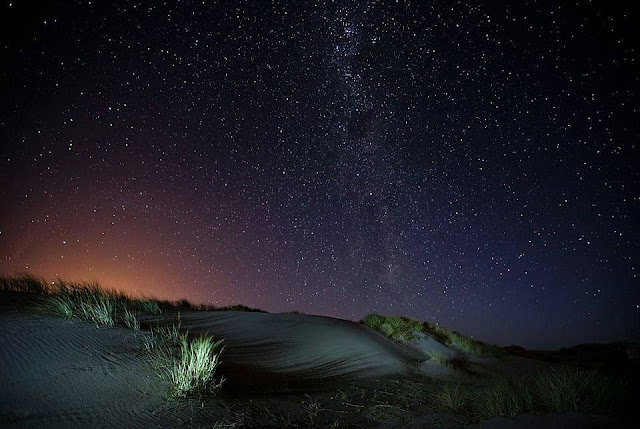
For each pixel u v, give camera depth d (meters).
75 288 8.84
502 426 4.55
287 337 9.30
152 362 5.39
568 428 4.25
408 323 15.12
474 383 8.65
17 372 4.55
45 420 3.70
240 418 4.30
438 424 4.91
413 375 8.70
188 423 4.01
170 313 9.53
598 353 19.06
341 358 8.77
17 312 6.71
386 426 4.89
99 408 4.07
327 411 5.17
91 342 5.80
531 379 6.78
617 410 4.73
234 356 7.23
